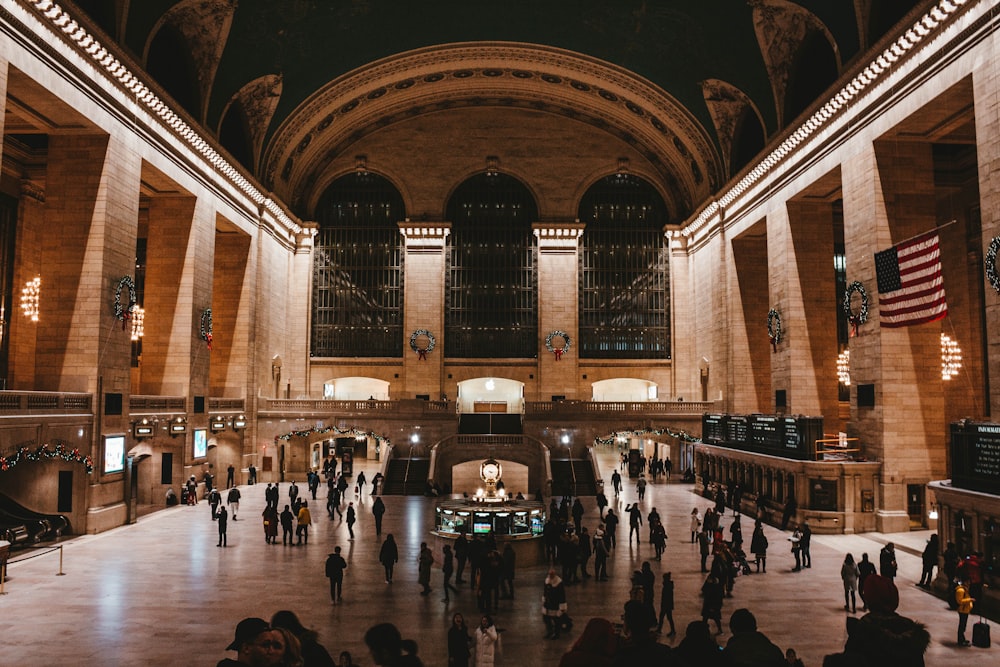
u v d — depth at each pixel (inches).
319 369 1754.4
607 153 1797.5
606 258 1811.0
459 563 665.0
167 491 1135.6
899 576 690.8
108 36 879.7
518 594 629.9
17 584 645.9
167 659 459.5
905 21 828.6
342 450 1894.7
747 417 1127.0
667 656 161.0
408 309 1752.0
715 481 1253.1
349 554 781.3
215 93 1222.3
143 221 1451.8
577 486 1331.2
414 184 1782.7
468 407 1841.8
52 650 474.9
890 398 908.0
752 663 173.0
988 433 605.3
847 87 969.5
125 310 955.3
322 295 1781.5
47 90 804.0
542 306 1765.5
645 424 1499.8
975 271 1193.4
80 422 861.2
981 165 732.7
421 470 1397.6
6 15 727.7
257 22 1186.6
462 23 1368.1
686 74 1384.1
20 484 870.4
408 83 1617.9
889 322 836.0
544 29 1396.4
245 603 589.9
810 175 1103.6
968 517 619.8
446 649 483.2
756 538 706.2
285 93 1407.5
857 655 161.2
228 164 1283.2
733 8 1152.2
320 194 1800.0
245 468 1405.0
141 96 991.0
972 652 479.2
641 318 1800.0
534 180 1790.1
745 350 1414.9
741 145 1438.2
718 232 1488.7
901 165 938.7
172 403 1117.7
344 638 505.4
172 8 1019.3
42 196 1261.1
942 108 838.5
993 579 573.3
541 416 1492.4
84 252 914.7
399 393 1747.0
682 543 850.1
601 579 676.7
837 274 1635.1
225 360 1421.0
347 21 1300.4
